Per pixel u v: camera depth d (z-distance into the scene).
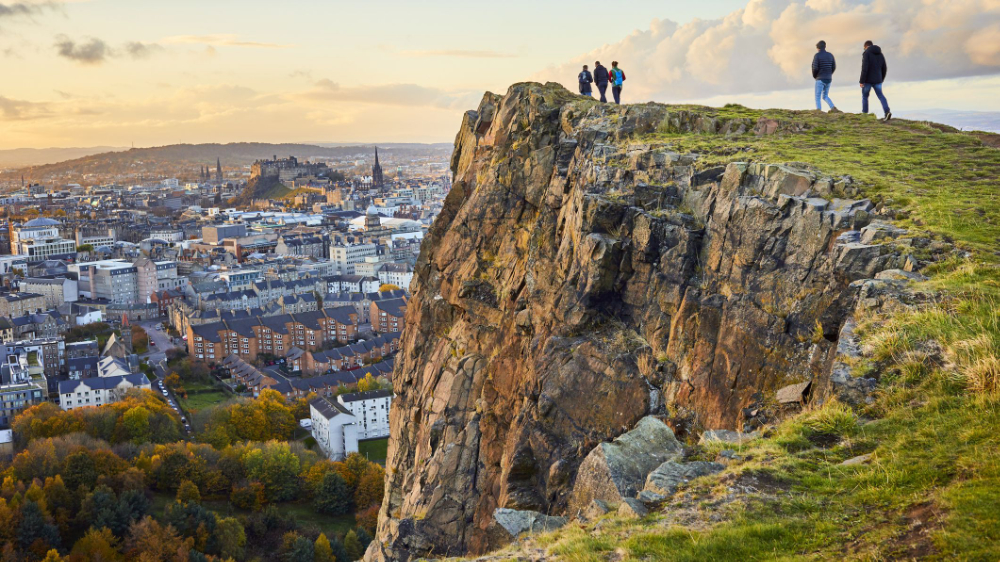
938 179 41.28
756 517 23.34
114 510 158.62
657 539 23.33
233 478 185.75
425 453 60.50
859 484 23.41
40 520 148.75
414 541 55.50
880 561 19.67
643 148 50.41
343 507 183.25
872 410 27.31
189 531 156.75
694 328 40.88
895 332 29.20
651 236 43.91
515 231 62.22
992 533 19.05
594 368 43.41
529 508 43.50
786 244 37.88
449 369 60.97
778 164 41.53
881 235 35.16
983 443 22.75
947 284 30.97
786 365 35.75
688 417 39.62
